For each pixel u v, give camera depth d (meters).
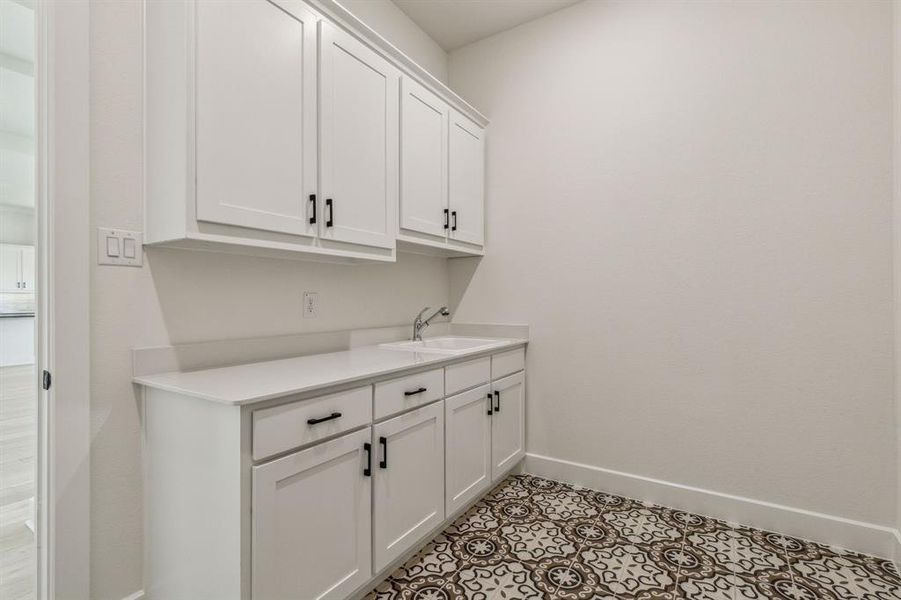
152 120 1.38
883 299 1.78
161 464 1.33
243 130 1.39
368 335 2.32
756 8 2.03
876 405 1.79
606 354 2.40
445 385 1.90
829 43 1.88
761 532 1.96
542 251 2.61
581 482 2.45
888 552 1.75
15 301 6.09
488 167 2.82
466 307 2.89
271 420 1.16
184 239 1.28
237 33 1.37
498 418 2.34
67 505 1.24
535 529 1.97
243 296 1.72
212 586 1.15
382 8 2.44
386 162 1.98
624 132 2.35
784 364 1.96
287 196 1.52
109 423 1.33
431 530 1.79
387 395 1.57
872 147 1.80
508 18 2.65
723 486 2.09
